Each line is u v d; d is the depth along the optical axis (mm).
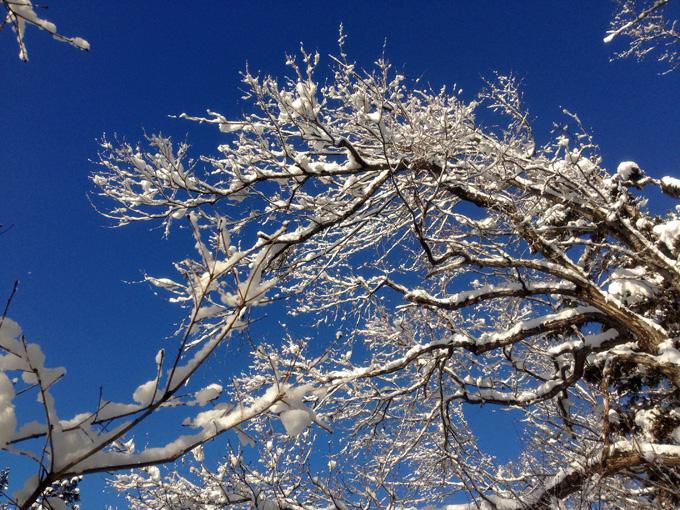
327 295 9258
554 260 7766
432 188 8867
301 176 7711
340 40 6844
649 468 6918
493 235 7668
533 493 7523
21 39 2879
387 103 7539
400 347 9625
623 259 9359
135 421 2191
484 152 7980
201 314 2385
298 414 2461
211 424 2365
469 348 8039
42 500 2256
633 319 7441
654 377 8883
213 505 7109
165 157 7086
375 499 7258
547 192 8156
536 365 10797
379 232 9688
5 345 2059
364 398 9094
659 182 9195
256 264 2500
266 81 6957
